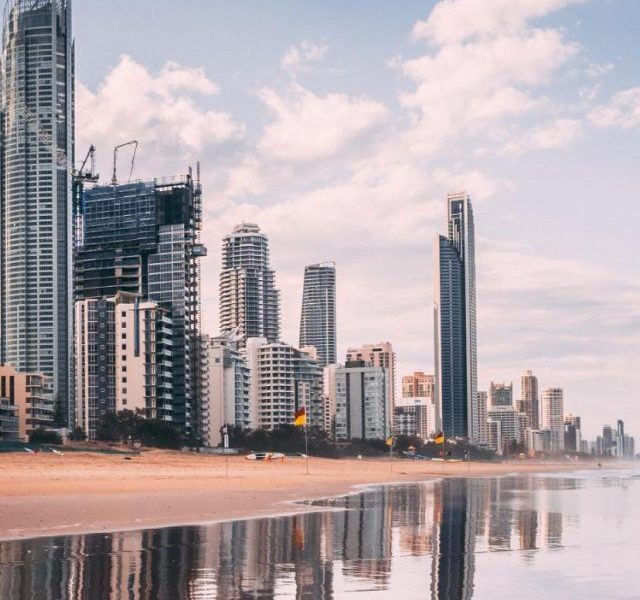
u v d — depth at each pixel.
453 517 62.91
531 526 55.03
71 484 96.62
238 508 68.81
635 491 112.69
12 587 29.48
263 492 97.31
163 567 34.09
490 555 39.22
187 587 29.69
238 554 38.41
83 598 27.55
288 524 54.66
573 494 103.44
